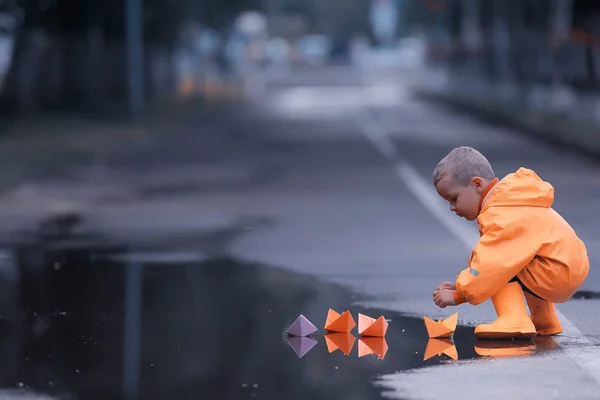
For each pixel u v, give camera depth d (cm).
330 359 682
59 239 1340
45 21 4441
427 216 1563
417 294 938
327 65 15988
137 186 2080
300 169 2433
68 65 4784
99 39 4888
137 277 1045
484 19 6369
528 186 723
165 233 1390
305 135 3747
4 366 669
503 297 738
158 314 850
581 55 3666
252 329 788
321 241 1305
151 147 3250
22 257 1190
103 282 1015
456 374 636
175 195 1897
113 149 3136
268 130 4056
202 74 7969
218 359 686
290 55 17325
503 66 5616
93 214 1616
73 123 4212
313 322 814
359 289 967
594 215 1580
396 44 16588
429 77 9144
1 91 4369
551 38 4269
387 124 4388
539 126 3478
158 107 5294
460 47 6988
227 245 1275
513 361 669
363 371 646
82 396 595
